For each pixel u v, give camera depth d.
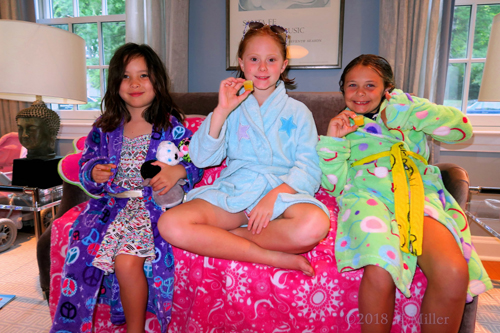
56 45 1.61
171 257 1.05
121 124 1.26
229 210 1.03
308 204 0.98
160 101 1.27
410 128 1.17
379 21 1.81
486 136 1.84
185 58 2.03
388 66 1.25
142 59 1.24
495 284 1.60
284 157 1.14
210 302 1.01
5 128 2.31
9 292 1.44
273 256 0.96
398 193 1.03
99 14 2.47
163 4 2.05
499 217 1.24
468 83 2.00
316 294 0.94
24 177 1.60
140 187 1.17
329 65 1.95
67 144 2.46
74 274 1.01
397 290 0.94
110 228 1.06
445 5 1.71
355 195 1.08
